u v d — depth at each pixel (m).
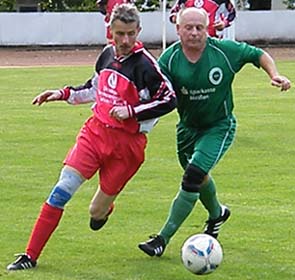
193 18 10.31
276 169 17.27
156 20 61.97
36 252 10.45
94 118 10.34
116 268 10.50
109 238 11.93
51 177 16.47
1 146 20.11
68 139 21.14
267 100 29.73
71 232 12.23
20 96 31.75
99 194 10.52
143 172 16.83
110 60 10.26
